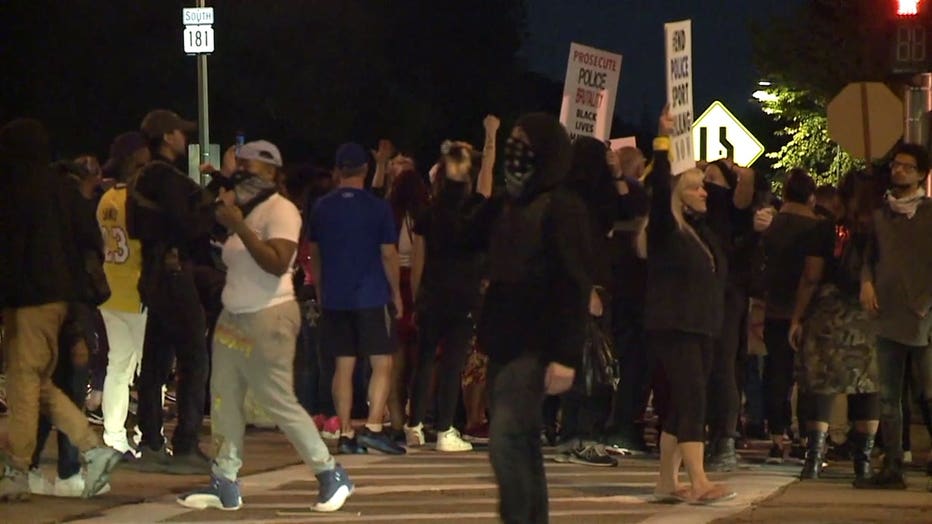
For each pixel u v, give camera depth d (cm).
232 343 1376
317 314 2064
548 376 1060
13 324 1416
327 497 1403
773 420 1883
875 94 2600
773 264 1862
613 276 1839
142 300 1642
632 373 1886
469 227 1141
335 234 1786
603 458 1786
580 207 1068
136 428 1888
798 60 5212
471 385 1977
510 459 1062
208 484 1555
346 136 6956
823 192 2042
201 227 1631
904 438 1858
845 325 1659
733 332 1744
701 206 1476
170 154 1648
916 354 1582
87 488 1452
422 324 1873
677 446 1491
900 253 1559
